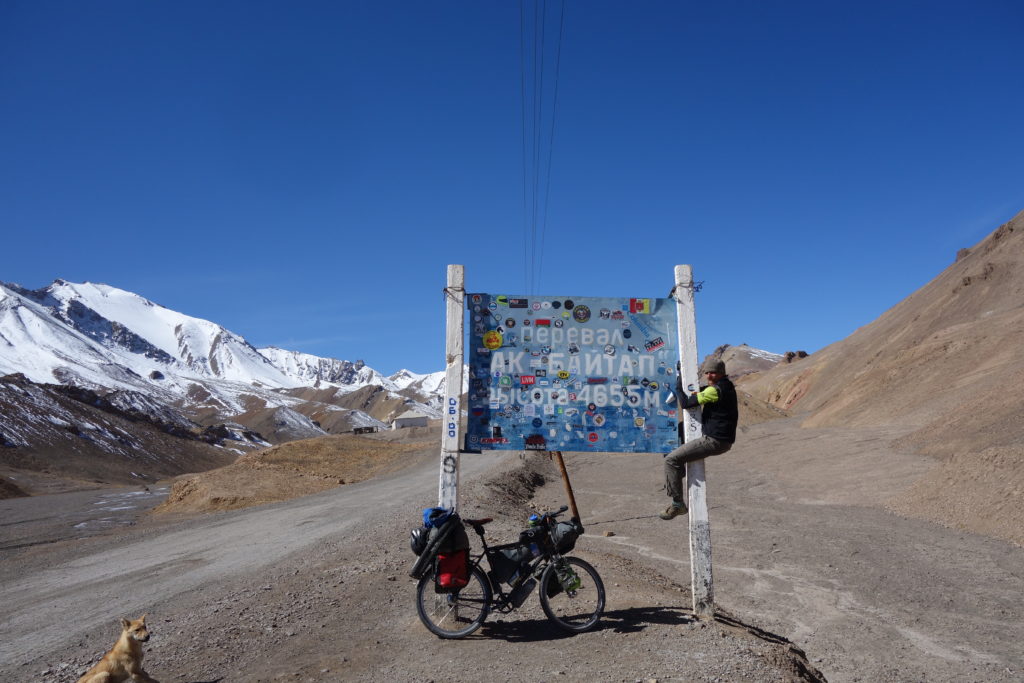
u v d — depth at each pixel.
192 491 39.09
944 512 19.03
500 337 7.88
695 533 7.62
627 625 7.17
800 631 9.91
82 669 7.02
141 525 29.09
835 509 21.69
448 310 7.81
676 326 8.04
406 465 51.81
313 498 32.03
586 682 5.49
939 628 10.09
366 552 12.36
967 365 47.81
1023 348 41.88
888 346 88.38
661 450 7.84
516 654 6.32
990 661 8.64
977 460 20.55
